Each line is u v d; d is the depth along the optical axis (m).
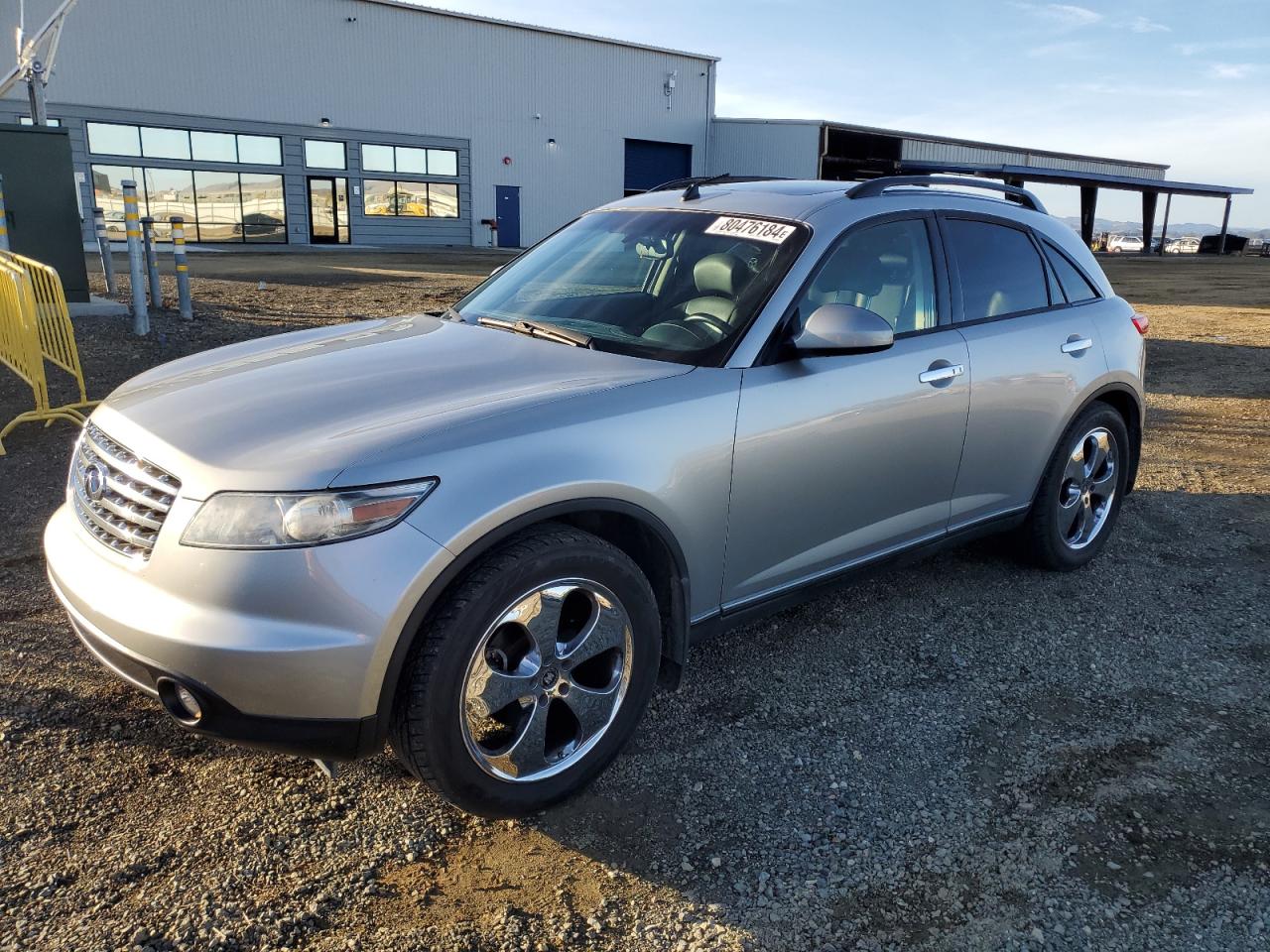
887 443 3.37
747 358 3.01
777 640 3.74
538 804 2.59
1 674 3.26
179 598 2.25
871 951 2.20
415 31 34.44
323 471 2.25
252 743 2.27
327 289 16.28
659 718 3.16
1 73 27.33
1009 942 2.24
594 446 2.58
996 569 4.50
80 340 9.70
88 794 2.66
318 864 2.43
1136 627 3.92
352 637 2.20
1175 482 5.94
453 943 2.18
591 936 2.22
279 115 32.12
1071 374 4.10
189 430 2.52
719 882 2.41
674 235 3.59
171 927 2.19
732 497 2.93
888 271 3.53
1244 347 11.42
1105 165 56.28
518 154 37.81
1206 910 2.35
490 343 3.17
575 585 2.54
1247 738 3.12
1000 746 3.04
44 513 4.93
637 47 39.59
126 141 29.47
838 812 2.69
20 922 2.18
